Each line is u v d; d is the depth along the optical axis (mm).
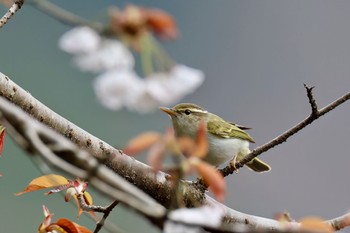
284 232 4383
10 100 4781
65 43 4375
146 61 4391
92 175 4309
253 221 4875
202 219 4328
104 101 4395
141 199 4320
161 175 4812
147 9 4379
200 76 4410
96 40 4375
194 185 4816
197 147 4414
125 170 4805
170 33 4383
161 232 4309
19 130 4328
